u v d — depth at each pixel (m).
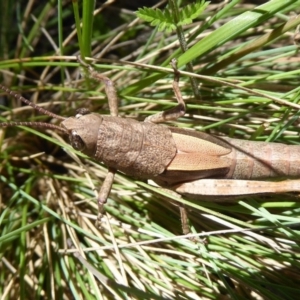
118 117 0.06
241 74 0.07
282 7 0.06
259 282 0.06
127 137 0.06
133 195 0.07
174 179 0.06
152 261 0.06
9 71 0.08
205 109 0.07
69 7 0.08
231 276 0.06
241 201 0.06
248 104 0.07
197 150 0.06
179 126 0.07
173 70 0.06
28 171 0.07
